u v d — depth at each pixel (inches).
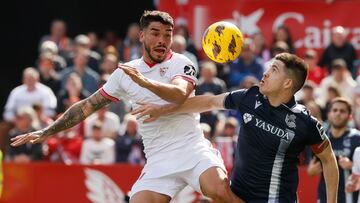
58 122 1054.4
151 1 2546.8
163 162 1032.8
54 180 1572.3
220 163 1026.1
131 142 1724.9
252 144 983.0
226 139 1672.0
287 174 986.7
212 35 1023.6
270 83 972.6
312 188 1440.7
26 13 2556.6
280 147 973.2
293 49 1996.8
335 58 2027.6
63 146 1737.2
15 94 1953.7
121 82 1037.8
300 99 1758.1
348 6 2043.6
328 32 2044.8
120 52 2198.6
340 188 1277.1
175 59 1018.7
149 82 948.0
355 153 1215.6
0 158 1467.8
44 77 2012.8
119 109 1861.5
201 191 1016.9
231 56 1022.4
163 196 1033.5
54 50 2090.3
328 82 1927.9
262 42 2007.9
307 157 1582.2
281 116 972.6
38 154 1738.4
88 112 1058.7
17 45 2559.1
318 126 973.2
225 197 994.1
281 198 986.7
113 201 1558.8
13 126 1803.6
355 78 2033.7
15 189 1578.5
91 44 2274.9
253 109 983.6
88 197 1565.0
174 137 1029.8
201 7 2010.3
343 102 1280.8
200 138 1039.0
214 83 1859.0
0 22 2551.7
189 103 1014.4
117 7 2566.4
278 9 2028.8
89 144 1729.8
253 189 989.8
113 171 1557.6
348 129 1288.1
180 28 2009.1
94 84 1988.2
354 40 2050.9
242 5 2018.9
